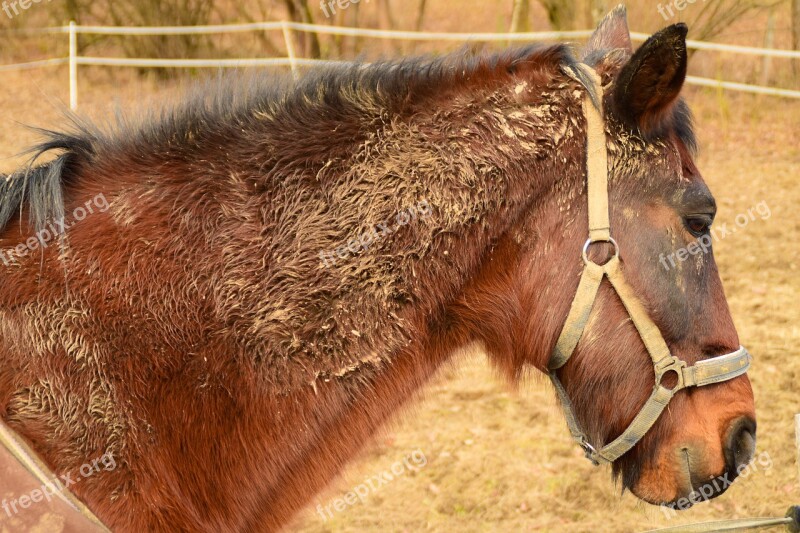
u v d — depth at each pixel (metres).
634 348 2.11
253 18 14.09
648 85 2.04
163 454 1.91
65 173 2.03
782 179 9.70
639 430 2.16
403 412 2.14
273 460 1.99
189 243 1.96
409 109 2.09
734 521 2.76
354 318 1.99
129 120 2.16
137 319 1.91
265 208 1.99
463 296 2.11
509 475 4.78
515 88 2.12
